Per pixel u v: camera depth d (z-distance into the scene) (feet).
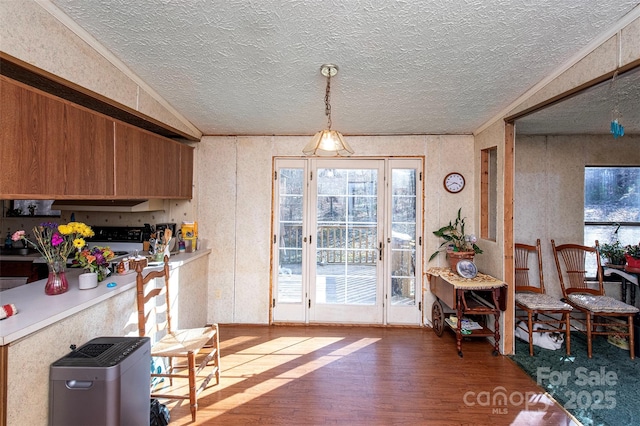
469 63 6.59
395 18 5.20
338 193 11.71
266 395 7.31
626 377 8.11
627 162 11.34
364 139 11.52
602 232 11.64
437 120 10.05
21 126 4.70
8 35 4.50
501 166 9.46
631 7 4.87
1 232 11.23
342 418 6.54
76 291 5.92
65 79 5.46
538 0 4.75
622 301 10.44
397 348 9.73
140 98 7.66
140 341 5.28
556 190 11.53
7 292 5.86
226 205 11.73
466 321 9.87
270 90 7.99
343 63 6.64
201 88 7.94
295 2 4.85
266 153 11.68
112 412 4.42
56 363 4.48
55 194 5.33
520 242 11.59
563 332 10.11
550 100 7.16
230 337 10.53
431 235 11.41
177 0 4.83
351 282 11.71
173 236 11.01
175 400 7.14
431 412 6.75
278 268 11.82
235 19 5.27
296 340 10.29
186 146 10.89
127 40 5.93
